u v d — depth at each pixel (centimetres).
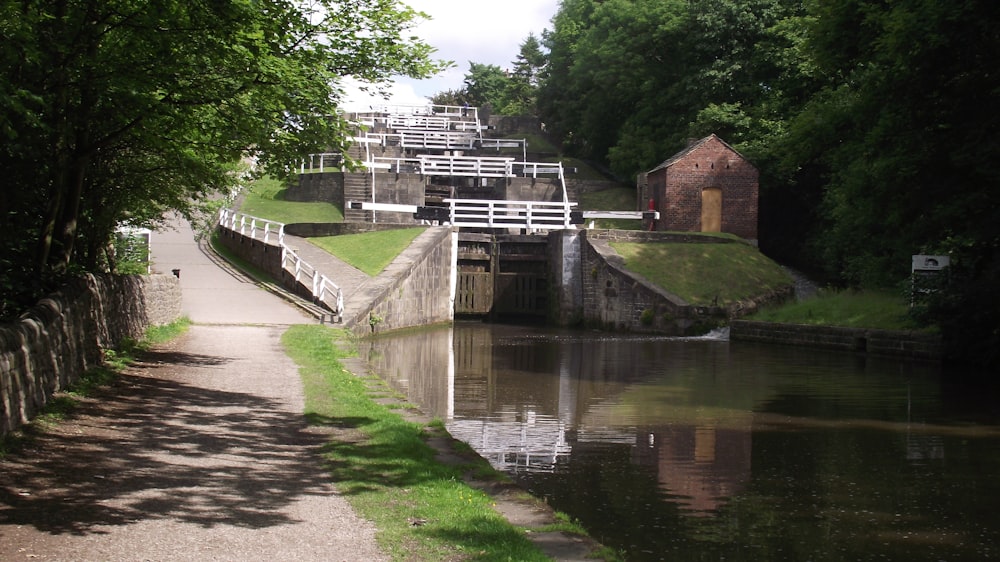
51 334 1200
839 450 1349
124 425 1130
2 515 732
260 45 1261
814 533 926
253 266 3819
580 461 1257
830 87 4106
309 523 761
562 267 4103
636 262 3916
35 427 1045
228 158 1552
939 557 856
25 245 1445
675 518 976
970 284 2378
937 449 1358
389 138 6362
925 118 2255
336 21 1502
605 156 6309
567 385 2055
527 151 6606
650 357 2703
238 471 934
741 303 3616
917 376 2252
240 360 1867
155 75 1257
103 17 1197
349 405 1387
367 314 3061
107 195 1839
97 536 694
